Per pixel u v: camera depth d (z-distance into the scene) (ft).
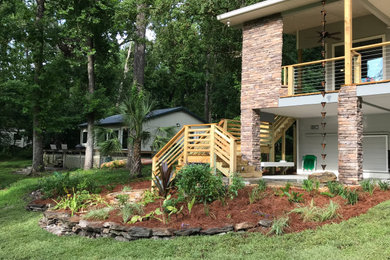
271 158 47.70
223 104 109.19
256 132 40.19
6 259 20.80
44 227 28.12
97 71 83.97
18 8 65.67
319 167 48.26
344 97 32.17
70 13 64.08
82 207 30.40
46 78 62.75
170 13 62.75
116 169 60.90
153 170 35.04
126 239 22.38
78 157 79.51
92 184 39.63
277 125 48.85
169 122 77.05
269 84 38.42
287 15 37.96
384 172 42.45
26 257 21.02
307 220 21.45
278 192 26.84
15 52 67.97
